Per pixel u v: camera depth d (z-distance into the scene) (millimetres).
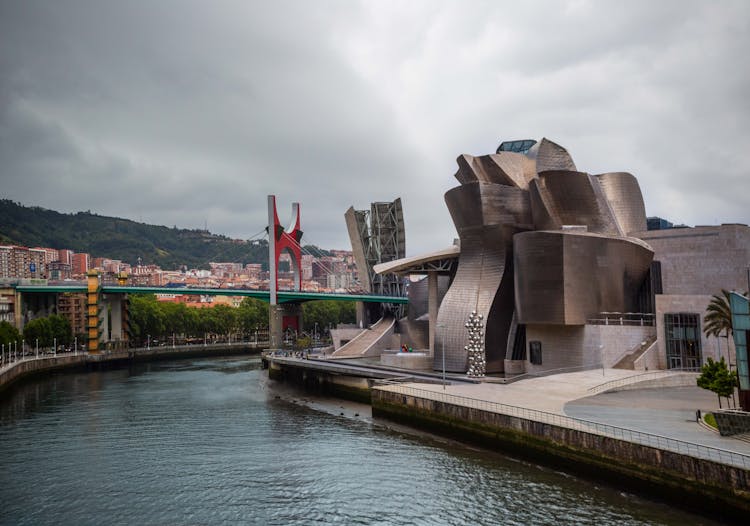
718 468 30312
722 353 59188
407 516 33688
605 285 66375
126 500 37188
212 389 85875
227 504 36250
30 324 120312
